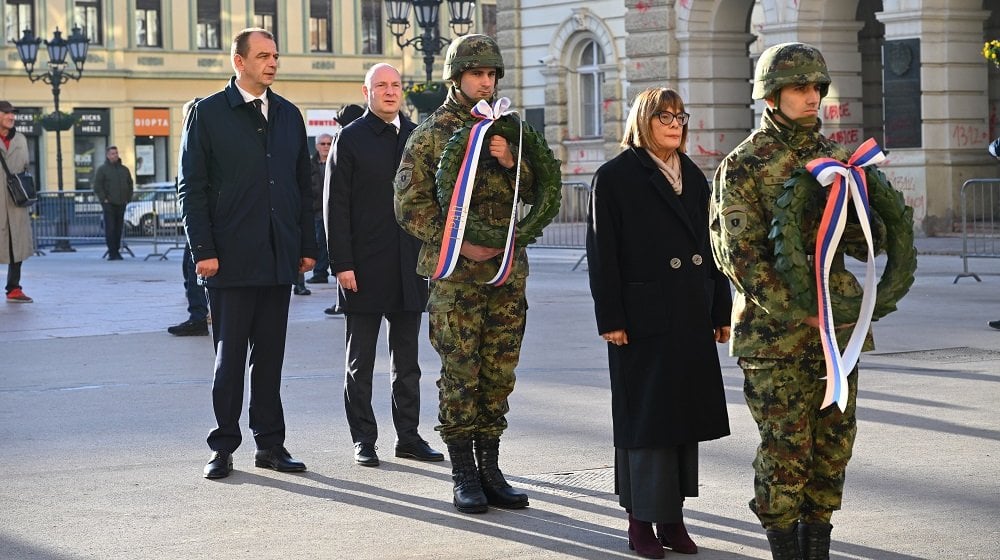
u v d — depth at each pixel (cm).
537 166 692
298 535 648
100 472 783
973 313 1443
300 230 820
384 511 693
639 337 601
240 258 777
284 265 787
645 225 604
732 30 2970
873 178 524
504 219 698
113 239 2795
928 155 2508
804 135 538
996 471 741
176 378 1124
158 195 3206
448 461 812
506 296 703
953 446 803
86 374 1148
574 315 1517
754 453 795
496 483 702
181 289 1978
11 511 696
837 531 634
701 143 2970
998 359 1127
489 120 682
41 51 4994
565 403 970
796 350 530
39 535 650
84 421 936
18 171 1766
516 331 707
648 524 611
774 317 525
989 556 593
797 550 545
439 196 676
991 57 1628
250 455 831
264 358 793
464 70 698
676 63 2980
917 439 823
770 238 517
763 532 641
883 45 2547
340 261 805
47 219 3166
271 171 793
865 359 1135
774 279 523
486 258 684
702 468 761
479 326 697
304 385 1073
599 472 765
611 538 638
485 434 708
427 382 1079
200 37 5316
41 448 848
